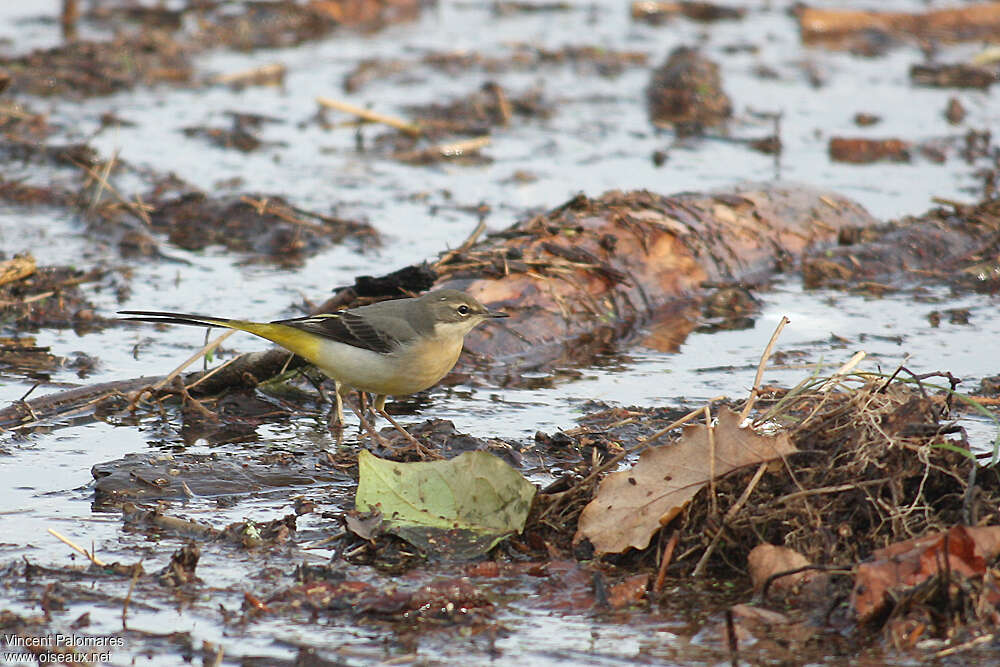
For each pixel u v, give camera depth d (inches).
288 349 441.7
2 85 738.8
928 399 344.5
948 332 542.3
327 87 953.5
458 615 307.0
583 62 1029.2
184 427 443.8
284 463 409.7
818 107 919.7
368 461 359.3
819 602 308.3
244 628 299.4
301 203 705.6
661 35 1123.9
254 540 347.3
